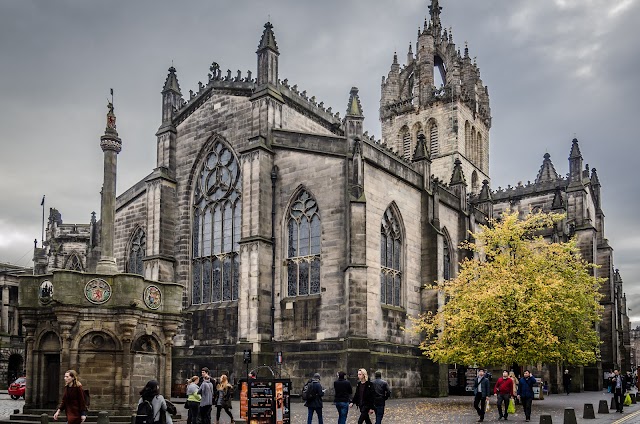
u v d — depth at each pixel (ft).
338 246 185.78
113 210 131.34
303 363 183.93
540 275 175.94
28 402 118.73
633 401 202.08
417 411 152.05
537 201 326.85
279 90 215.10
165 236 226.58
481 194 289.33
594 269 303.89
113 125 134.41
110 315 118.52
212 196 223.10
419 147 227.81
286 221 199.52
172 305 127.44
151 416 67.56
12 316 382.42
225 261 214.28
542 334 163.73
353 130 189.98
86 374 116.06
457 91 349.00
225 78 224.53
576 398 223.71
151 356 123.85
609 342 317.63
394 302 205.26
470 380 222.48
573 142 321.52
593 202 352.08
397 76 377.71
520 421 132.36
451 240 246.68
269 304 193.57
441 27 381.60
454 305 179.73
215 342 207.41
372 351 185.47
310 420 104.94
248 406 101.91
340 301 182.29
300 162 198.39
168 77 240.53
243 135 216.33
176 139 236.02
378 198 198.90
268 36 213.25
